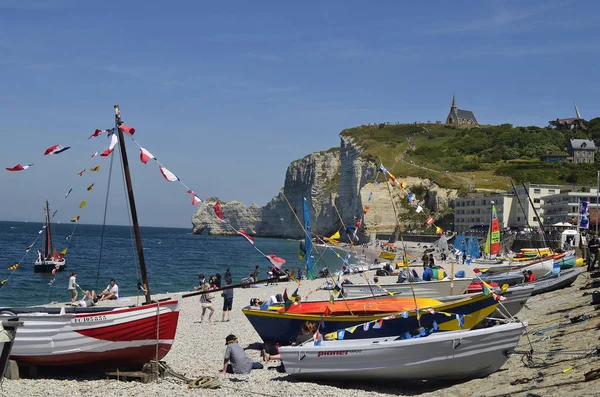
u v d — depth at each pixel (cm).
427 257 4872
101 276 6012
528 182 13888
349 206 17238
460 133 19450
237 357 1628
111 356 1603
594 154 16912
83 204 1780
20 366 1608
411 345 1464
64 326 1575
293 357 1555
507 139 17912
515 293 2261
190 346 2100
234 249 13175
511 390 1305
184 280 5959
